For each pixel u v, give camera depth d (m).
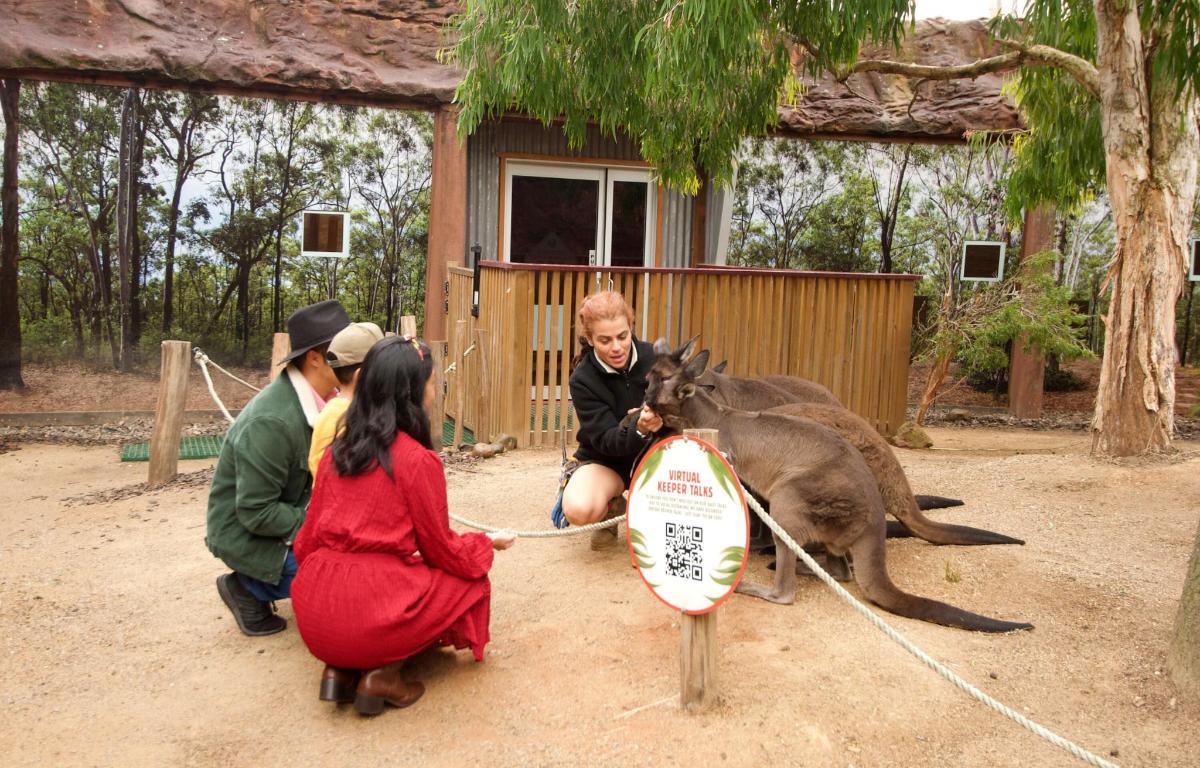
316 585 3.67
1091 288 14.09
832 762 3.39
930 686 3.88
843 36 7.60
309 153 12.02
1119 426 7.55
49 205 11.15
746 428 4.96
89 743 3.64
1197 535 3.89
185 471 8.38
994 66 8.09
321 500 3.78
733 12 6.48
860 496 4.60
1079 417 13.37
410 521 3.74
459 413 8.91
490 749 3.53
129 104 11.26
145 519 6.68
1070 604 4.68
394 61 11.16
